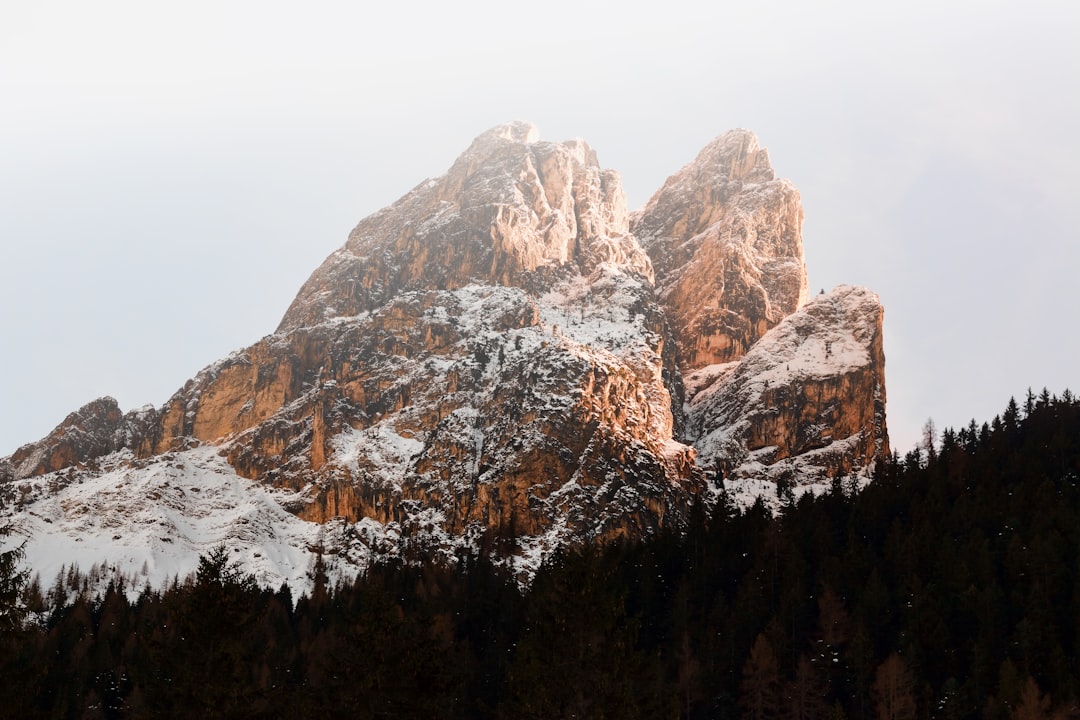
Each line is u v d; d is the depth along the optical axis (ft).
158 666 576.61
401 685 565.94
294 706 589.32
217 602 575.38
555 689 572.51
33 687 527.40
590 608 583.99
